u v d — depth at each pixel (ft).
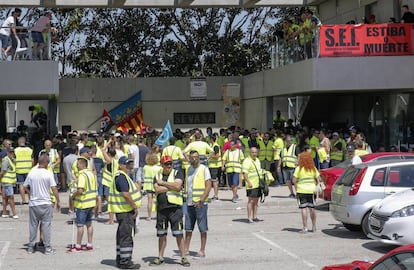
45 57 73.97
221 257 41.11
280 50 88.94
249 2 93.71
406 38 74.33
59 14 124.67
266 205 66.03
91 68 129.39
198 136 63.16
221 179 78.89
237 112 105.91
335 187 49.11
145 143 80.33
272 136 80.74
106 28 127.03
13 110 100.01
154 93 104.78
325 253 41.96
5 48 72.74
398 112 83.30
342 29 73.77
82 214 43.55
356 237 47.91
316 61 73.41
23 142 65.87
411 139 80.79
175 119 105.40
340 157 73.05
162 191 38.19
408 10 76.95
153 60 129.80
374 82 73.82
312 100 94.17
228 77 106.42
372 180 46.26
